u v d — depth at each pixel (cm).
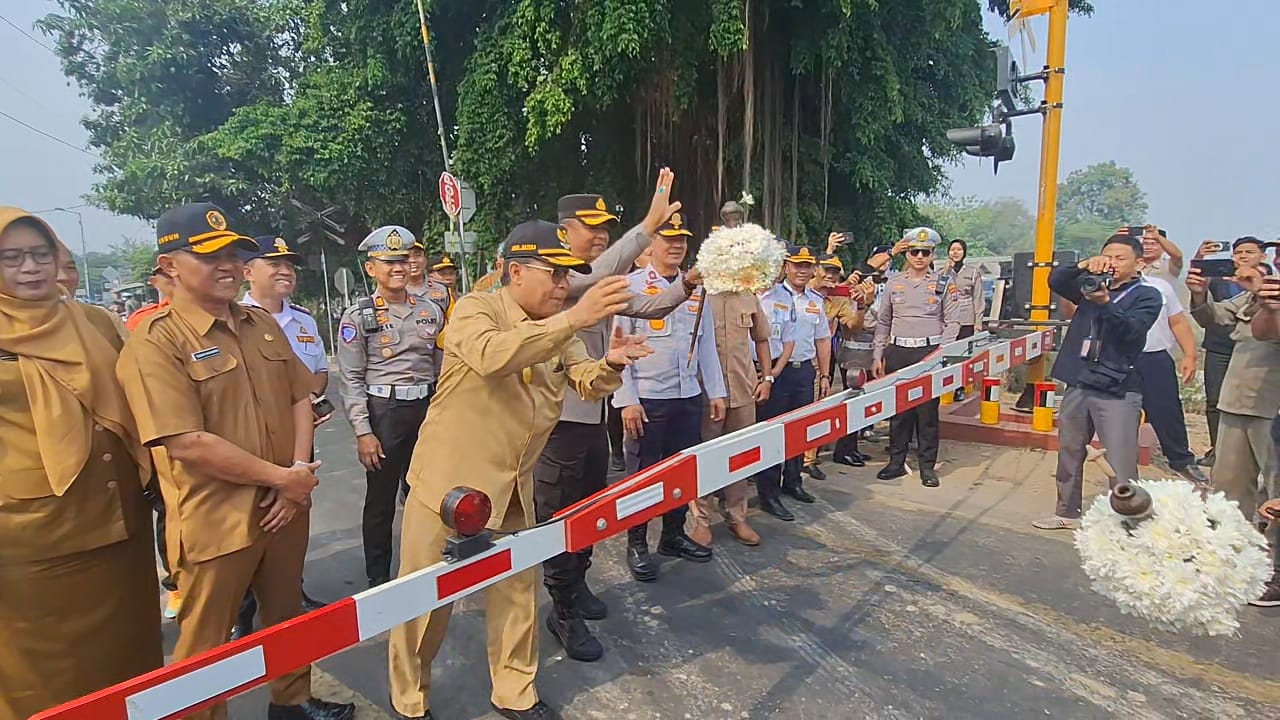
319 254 2058
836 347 740
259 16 1794
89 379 219
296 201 1664
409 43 1209
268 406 246
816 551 436
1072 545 435
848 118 1206
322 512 538
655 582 395
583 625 323
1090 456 596
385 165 1396
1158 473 570
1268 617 341
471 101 1127
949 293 575
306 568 429
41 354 212
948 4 1130
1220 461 393
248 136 1388
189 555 221
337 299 2175
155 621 248
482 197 1240
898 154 1377
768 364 480
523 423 246
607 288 197
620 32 952
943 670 302
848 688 290
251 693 298
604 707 281
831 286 691
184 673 151
